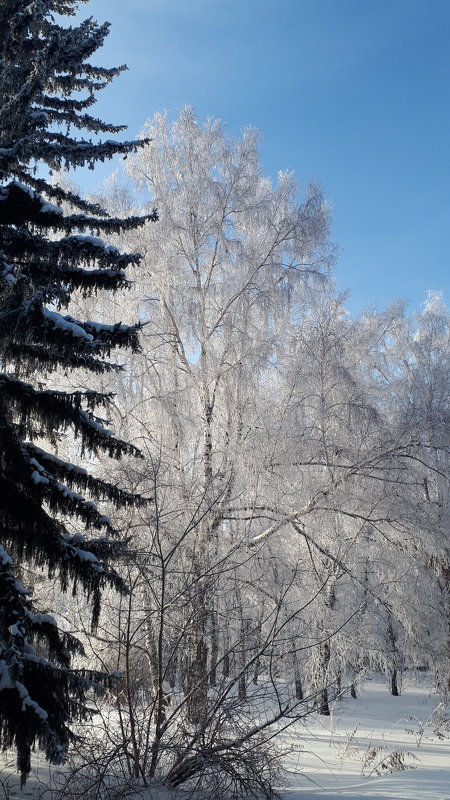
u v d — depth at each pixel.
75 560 6.89
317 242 14.37
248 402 13.62
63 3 9.75
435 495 16.50
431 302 22.48
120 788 6.26
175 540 11.46
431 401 16.48
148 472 11.50
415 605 14.17
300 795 7.00
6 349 6.83
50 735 5.64
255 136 14.94
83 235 7.50
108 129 9.86
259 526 13.98
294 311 15.07
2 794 6.55
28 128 7.97
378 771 9.16
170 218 14.20
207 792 6.53
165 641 7.95
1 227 7.45
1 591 6.11
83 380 13.11
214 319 14.58
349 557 13.47
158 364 14.12
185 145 15.04
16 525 6.92
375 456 13.47
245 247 14.66
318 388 13.88
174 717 6.99
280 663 7.88
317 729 13.61
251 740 6.85
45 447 12.44
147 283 14.45
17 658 5.67
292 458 13.07
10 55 8.36
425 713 17.42
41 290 6.40
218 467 13.79
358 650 12.93
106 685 6.95
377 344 18.61
